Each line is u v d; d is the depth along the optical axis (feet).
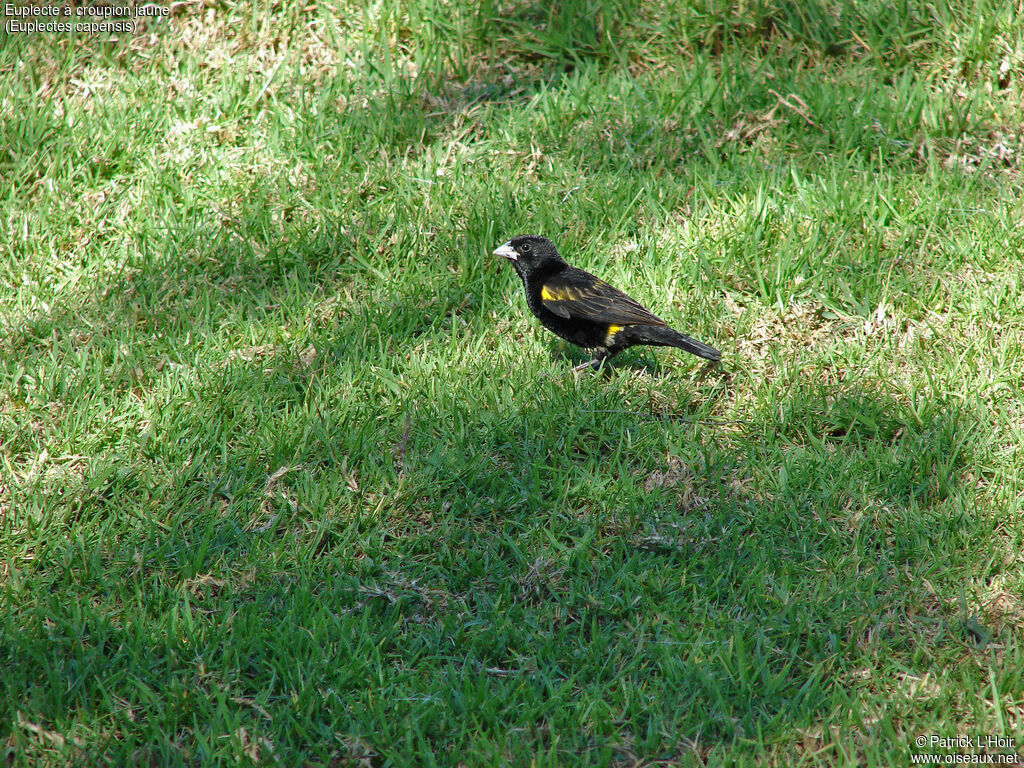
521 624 25.43
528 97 48.29
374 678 23.76
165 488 29.73
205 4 51.78
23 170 44.09
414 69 49.67
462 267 38.70
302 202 42.29
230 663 24.52
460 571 27.04
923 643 24.40
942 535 27.09
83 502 29.53
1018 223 38.83
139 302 38.19
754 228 39.09
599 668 24.23
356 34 50.98
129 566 27.25
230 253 40.32
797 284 36.99
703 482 29.76
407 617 26.16
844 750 21.72
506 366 34.53
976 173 41.68
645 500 28.89
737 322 35.91
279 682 24.20
